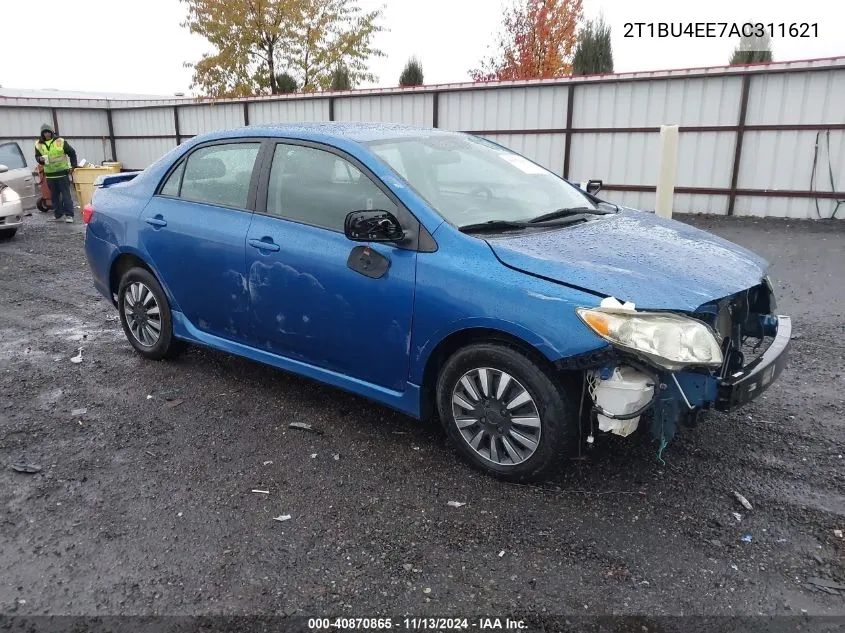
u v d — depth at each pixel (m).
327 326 3.90
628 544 2.95
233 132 4.58
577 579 2.73
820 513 3.15
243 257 4.24
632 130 13.95
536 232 3.62
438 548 2.94
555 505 3.25
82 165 15.62
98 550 2.95
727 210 13.38
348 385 3.96
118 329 6.29
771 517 3.13
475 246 3.38
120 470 3.65
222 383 4.87
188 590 2.70
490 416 3.41
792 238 10.70
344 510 3.24
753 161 12.96
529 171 4.58
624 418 3.03
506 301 3.18
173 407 4.46
